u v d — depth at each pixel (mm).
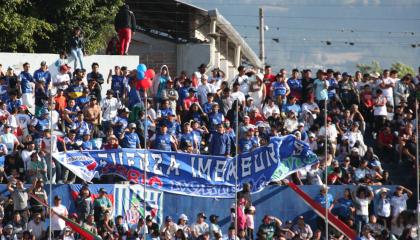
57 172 72938
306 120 83562
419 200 50281
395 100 87438
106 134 77250
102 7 105438
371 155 81188
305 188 77062
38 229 68625
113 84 82312
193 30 112938
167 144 77062
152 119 78812
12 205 69062
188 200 75938
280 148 76875
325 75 84875
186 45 107938
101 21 105438
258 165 76750
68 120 76500
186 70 107812
